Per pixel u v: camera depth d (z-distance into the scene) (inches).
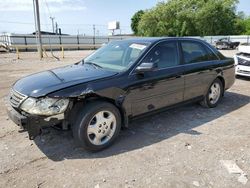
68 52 1195.9
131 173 121.4
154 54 167.8
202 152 140.9
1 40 1684.3
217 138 158.9
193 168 125.3
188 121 187.5
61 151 142.5
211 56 212.8
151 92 161.9
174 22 2122.3
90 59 185.3
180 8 2127.2
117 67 159.9
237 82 341.1
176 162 130.6
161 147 146.7
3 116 197.2
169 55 177.8
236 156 136.7
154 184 113.2
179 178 117.3
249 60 343.6
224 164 128.7
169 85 172.2
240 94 274.1
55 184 113.6
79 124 133.7
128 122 155.5
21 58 775.7
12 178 117.8
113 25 1967.3
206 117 196.4
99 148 141.4
